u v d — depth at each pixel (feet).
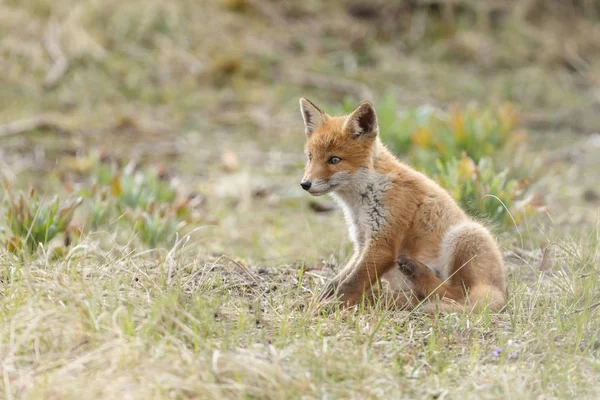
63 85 69.72
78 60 72.13
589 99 73.92
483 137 52.70
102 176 48.24
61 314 24.66
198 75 73.15
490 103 70.79
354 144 31.32
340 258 37.14
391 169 31.19
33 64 71.00
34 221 33.68
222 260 34.12
